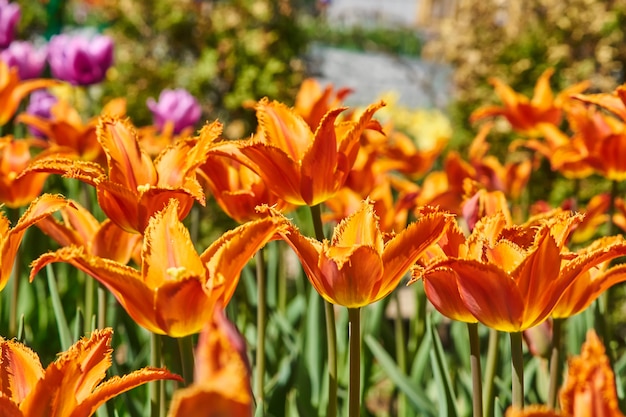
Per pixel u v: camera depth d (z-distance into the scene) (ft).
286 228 4.85
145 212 5.45
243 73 23.27
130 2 24.58
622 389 8.26
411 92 45.98
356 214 5.15
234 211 6.89
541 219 5.88
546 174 20.31
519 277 4.62
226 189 6.86
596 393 2.76
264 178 5.98
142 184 5.73
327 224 12.21
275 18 23.90
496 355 6.40
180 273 4.44
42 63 16.46
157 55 24.97
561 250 5.08
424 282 5.29
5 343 3.99
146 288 4.39
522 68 23.08
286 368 8.54
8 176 8.67
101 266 4.36
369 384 10.99
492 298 4.70
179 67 24.38
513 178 12.86
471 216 6.40
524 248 5.20
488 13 27.07
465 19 27.76
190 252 4.53
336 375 6.09
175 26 24.03
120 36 24.86
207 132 5.67
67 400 3.80
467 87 26.81
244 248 4.43
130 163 5.72
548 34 23.03
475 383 5.51
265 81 23.34
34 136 16.02
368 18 56.95
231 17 23.68
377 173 11.06
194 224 11.28
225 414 2.15
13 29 16.69
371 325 10.69
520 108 12.81
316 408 9.04
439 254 5.26
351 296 5.02
